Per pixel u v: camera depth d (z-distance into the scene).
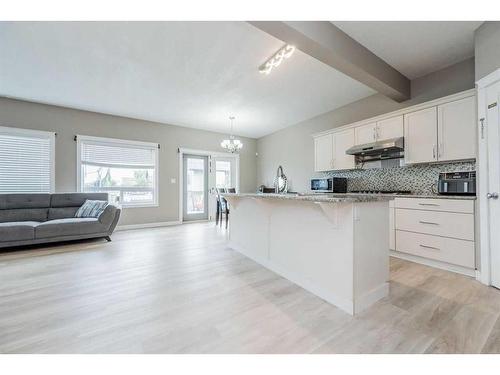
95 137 4.75
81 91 3.72
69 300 1.84
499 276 2.03
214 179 6.43
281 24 1.88
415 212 2.78
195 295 1.94
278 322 1.54
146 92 3.76
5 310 1.69
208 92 3.75
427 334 1.41
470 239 2.32
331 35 2.20
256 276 2.37
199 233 4.63
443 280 2.25
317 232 1.97
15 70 3.05
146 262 2.80
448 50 2.63
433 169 3.14
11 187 4.05
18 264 2.70
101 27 2.22
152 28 2.23
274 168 6.38
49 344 1.32
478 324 1.51
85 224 3.63
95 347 1.29
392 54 2.71
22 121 4.11
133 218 5.20
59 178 4.42
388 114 3.34
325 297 1.87
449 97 2.70
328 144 4.37
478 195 2.25
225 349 1.28
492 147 2.08
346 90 3.68
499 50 2.01
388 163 3.49
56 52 2.64
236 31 2.28
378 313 1.65
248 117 5.11
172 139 5.73
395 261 2.84
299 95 3.86
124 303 1.80
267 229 2.63
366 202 1.74
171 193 5.71
